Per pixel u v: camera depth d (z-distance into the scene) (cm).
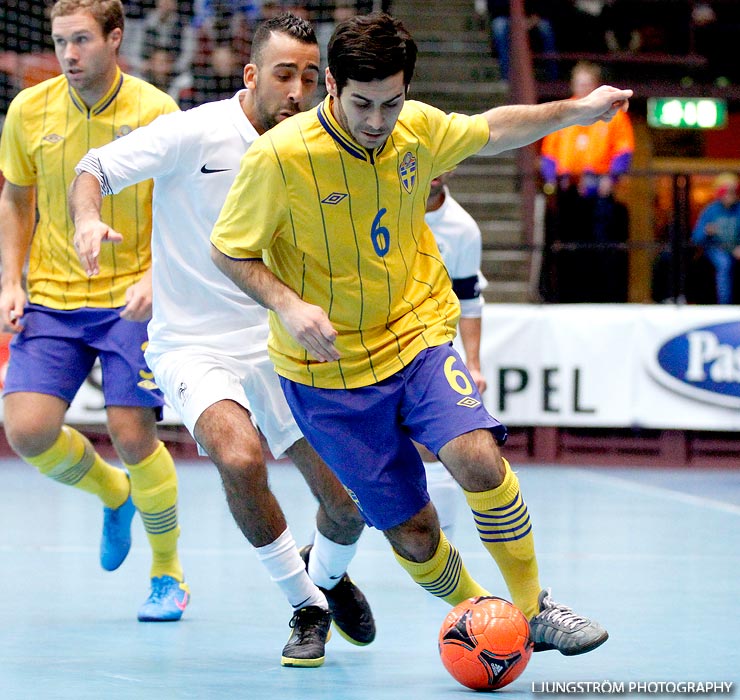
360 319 448
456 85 1892
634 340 1502
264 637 550
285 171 427
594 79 1562
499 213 1792
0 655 506
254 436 486
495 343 1516
